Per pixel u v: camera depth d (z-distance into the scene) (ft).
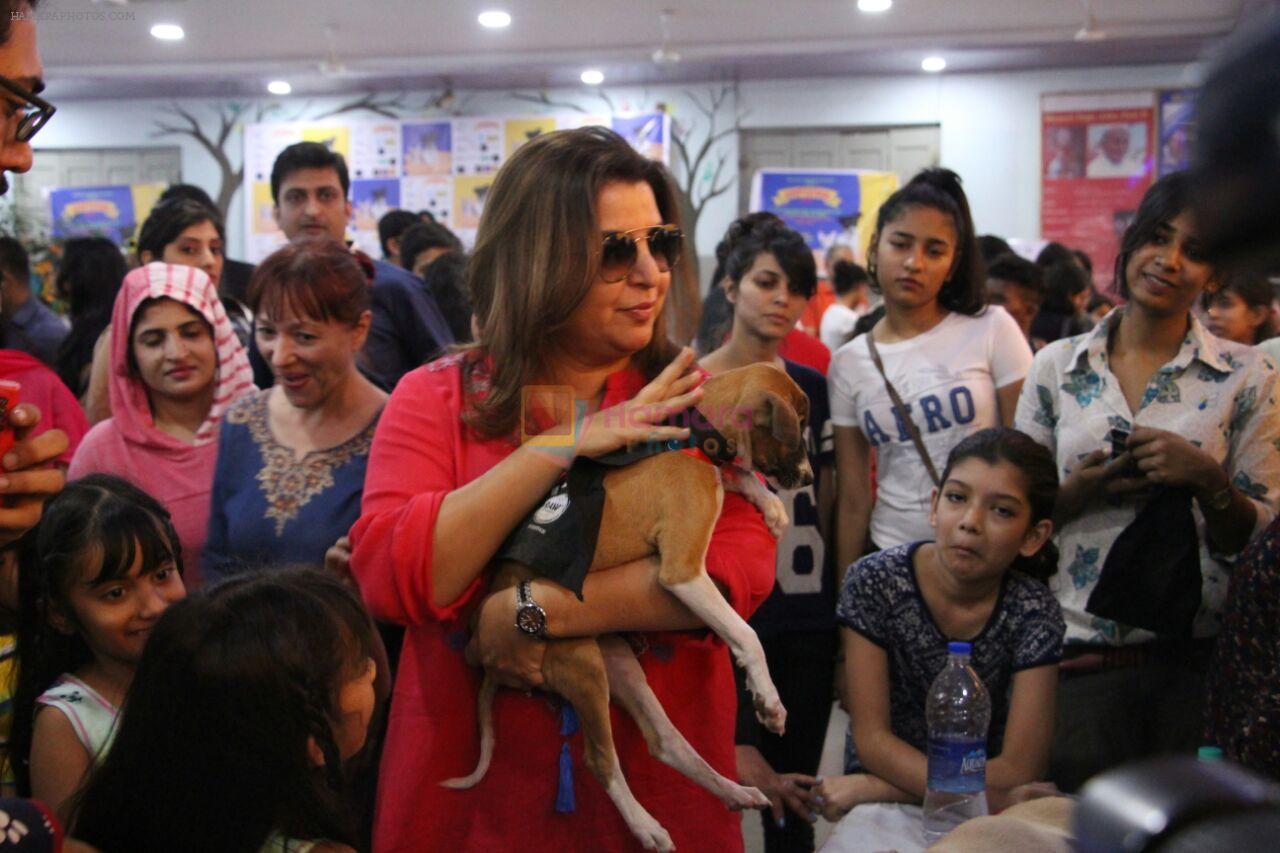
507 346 4.86
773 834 8.52
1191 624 7.49
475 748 4.90
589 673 4.59
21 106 3.85
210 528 7.29
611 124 31.40
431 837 4.83
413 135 32.48
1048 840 2.40
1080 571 7.94
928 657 7.36
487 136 32.17
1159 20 25.30
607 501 4.64
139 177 33.78
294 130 32.86
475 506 4.54
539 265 4.66
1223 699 6.17
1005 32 26.73
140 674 4.38
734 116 31.53
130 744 4.28
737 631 4.43
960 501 7.13
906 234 9.34
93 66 29.35
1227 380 7.83
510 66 29.27
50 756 5.51
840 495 9.85
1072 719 7.73
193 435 8.21
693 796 4.89
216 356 8.23
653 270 4.75
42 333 14.19
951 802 6.51
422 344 11.20
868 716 7.32
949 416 9.26
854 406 9.73
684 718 4.91
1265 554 5.91
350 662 4.50
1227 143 0.94
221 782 4.16
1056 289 17.72
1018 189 30.42
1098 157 29.84
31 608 5.74
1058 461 8.25
